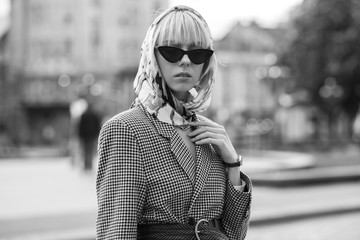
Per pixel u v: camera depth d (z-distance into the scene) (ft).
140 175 7.13
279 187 45.96
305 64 111.65
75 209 33.30
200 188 7.37
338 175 50.03
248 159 79.25
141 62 7.62
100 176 7.24
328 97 116.57
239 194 7.88
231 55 187.83
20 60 188.14
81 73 182.91
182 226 7.28
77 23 184.44
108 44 185.57
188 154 7.41
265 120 172.45
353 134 133.59
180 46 7.48
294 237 27.78
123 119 7.26
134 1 188.55
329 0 109.60
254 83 189.16
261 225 31.17
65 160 89.76
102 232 7.09
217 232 7.55
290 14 113.09
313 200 38.93
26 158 96.73
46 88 186.29
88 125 55.47
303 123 141.79
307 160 65.51
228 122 119.85
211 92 7.92
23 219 29.27
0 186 47.32
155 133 7.29
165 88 7.59
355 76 112.16
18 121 186.50
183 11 7.59
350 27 109.91
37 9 187.52
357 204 36.17
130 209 7.00
